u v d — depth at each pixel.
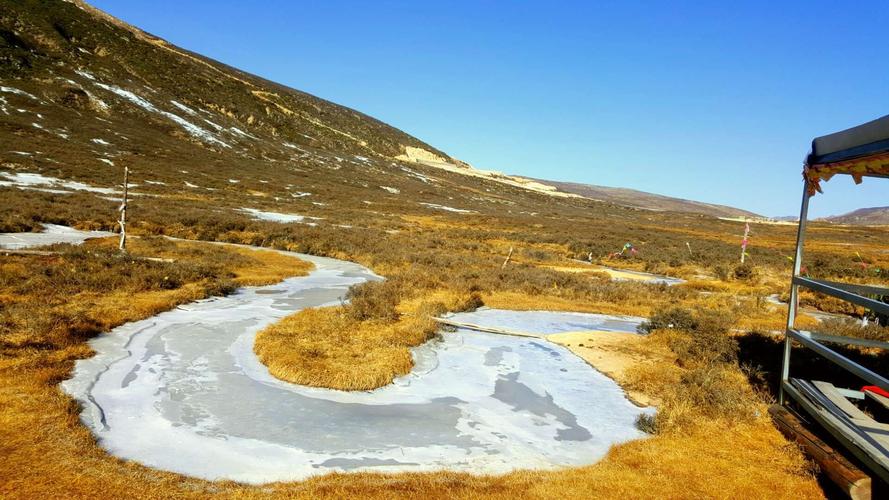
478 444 7.61
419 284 19.23
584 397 9.73
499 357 11.92
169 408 8.12
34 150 49.19
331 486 6.00
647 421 8.45
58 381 8.71
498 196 104.75
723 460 7.07
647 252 37.69
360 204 59.97
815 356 11.70
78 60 82.31
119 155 56.38
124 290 14.85
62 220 27.72
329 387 9.34
